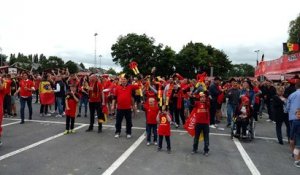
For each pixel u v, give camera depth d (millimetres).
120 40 90062
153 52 88375
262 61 29875
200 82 9891
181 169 7883
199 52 89875
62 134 11805
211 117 14734
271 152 10219
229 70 103562
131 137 11656
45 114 17062
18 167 7590
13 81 16375
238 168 8195
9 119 15312
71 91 11953
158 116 9711
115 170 7562
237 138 12273
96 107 12445
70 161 8219
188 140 11539
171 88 14031
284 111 11102
